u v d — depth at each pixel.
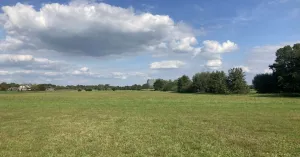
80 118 35.25
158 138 21.08
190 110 45.00
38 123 30.69
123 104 60.97
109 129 25.83
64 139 21.06
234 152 16.50
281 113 38.97
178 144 18.81
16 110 47.81
